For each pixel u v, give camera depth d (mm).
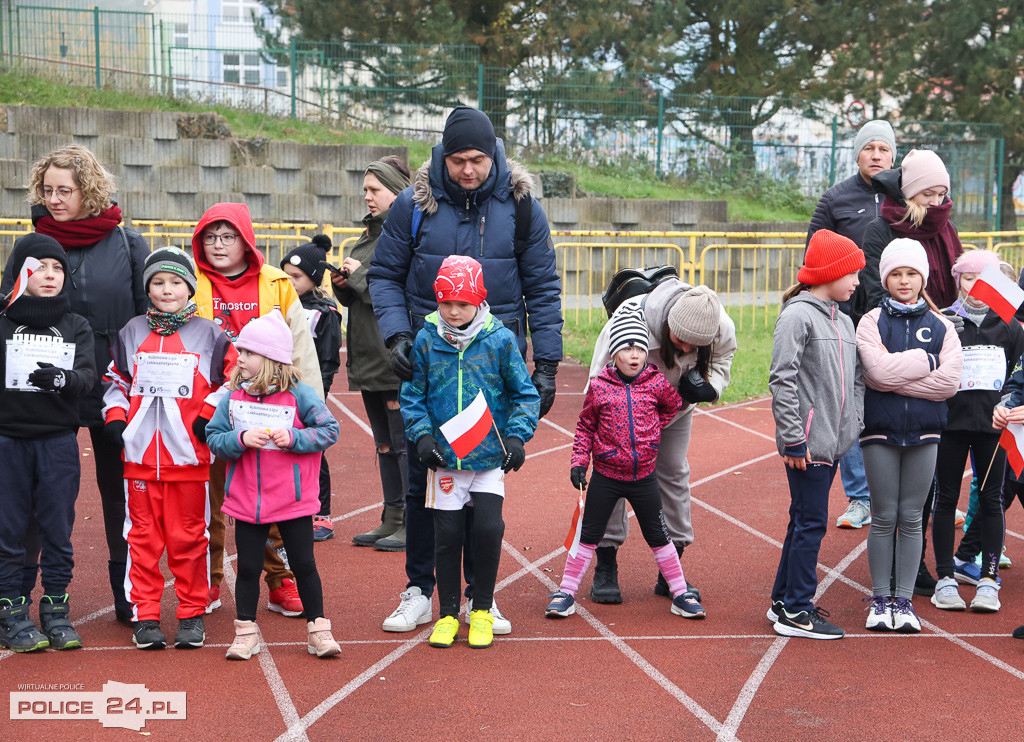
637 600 5410
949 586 5293
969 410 5262
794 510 4949
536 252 4875
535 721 3885
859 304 5824
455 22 22469
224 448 4363
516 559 6066
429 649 4629
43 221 4625
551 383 4805
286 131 19953
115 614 5020
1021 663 4531
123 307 4715
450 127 4602
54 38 20094
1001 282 4980
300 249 6328
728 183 23141
